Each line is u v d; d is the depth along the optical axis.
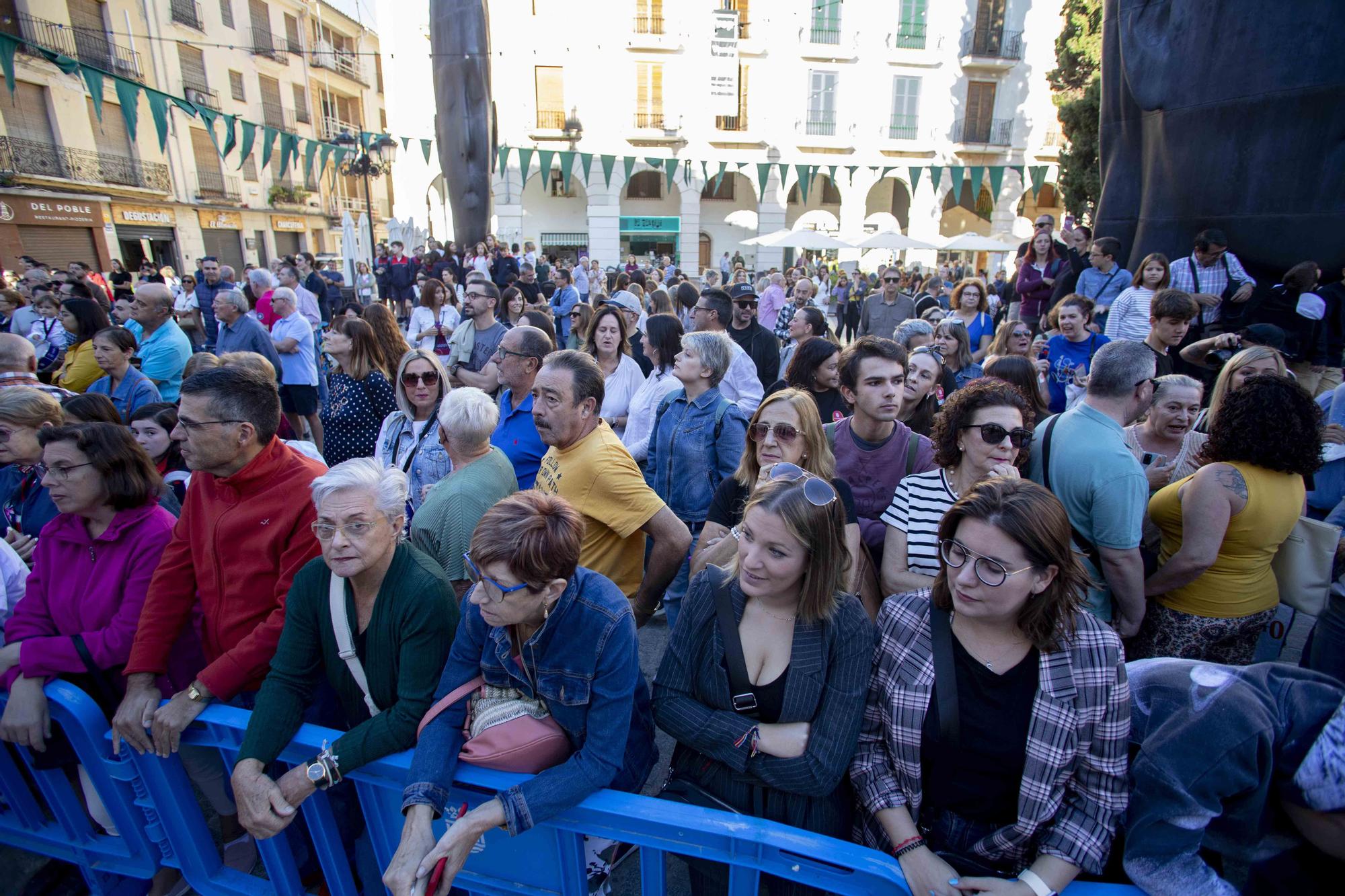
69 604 2.02
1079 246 7.32
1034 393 3.17
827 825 1.59
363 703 1.79
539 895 1.67
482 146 14.74
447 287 9.97
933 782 1.46
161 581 1.94
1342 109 5.11
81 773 2.26
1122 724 1.33
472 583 2.17
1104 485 2.12
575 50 23.06
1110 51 6.91
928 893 1.32
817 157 25.00
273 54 26.55
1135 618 2.21
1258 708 1.21
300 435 6.28
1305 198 5.34
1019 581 1.27
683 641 1.61
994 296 14.29
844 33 24.06
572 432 2.35
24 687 1.87
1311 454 2.06
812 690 1.48
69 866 2.28
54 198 17.77
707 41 23.41
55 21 17.62
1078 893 1.30
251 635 1.83
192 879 1.96
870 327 8.00
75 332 5.15
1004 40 24.64
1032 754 1.34
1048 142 25.50
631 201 25.88
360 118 33.53
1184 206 6.09
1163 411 2.76
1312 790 1.15
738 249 27.02
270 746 1.64
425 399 3.11
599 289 16.06
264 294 7.45
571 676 1.50
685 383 3.01
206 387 1.81
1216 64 5.71
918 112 24.97
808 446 2.20
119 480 1.97
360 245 15.53
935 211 25.73
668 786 1.68
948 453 2.11
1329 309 5.05
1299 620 3.40
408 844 1.37
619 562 2.44
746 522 1.45
